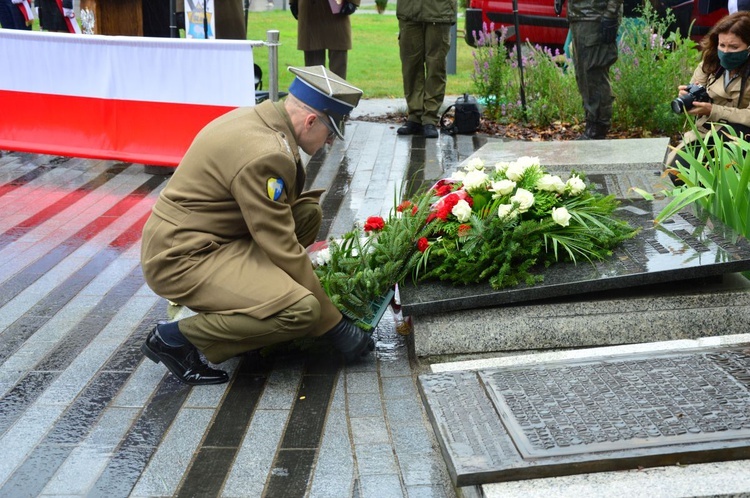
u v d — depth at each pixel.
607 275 4.10
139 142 7.75
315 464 3.37
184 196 3.84
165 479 3.29
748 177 4.61
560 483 2.88
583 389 3.39
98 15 9.35
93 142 7.89
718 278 4.32
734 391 3.29
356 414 3.73
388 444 3.49
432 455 3.41
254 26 17.88
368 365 4.20
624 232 4.50
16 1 10.83
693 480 2.85
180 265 3.83
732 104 5.84
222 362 4.17
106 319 4.84
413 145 8.82
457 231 4.32
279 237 3.80
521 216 4.30
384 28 19.00
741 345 3.71
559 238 4.21
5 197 7.21
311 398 3.88
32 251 5.96
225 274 3.82
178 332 3.98
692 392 3.31
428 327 4.16
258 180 3.72
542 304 4.16
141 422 3.71
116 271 5.57
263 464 3.37
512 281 4.12
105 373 4.18
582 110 9.59
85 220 6.63
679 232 4.56
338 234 6.16
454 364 3.78
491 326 4.18
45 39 7.78
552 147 7.17
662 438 3.00
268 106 3.93
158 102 7.59
